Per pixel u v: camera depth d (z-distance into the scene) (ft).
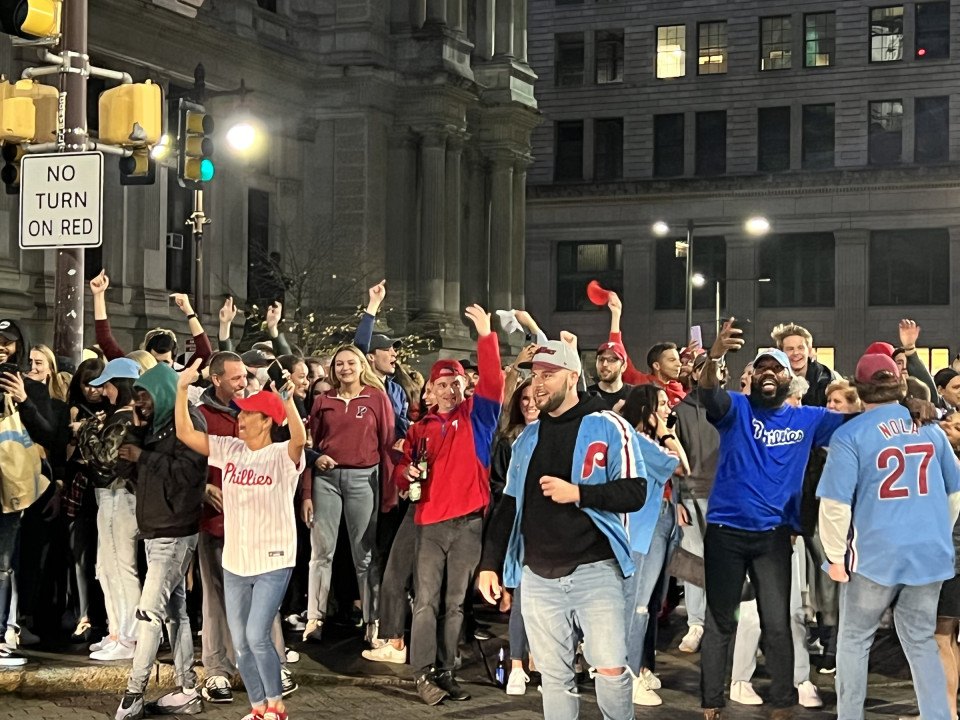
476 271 145.18
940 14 193.16
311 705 32.32
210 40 112.06
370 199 126.11
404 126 130.11
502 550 24.64
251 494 28.17
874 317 192.95
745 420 28.37
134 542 34.55
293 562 28.37
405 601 35.45
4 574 34.12
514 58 147.43
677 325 198.80
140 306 106.83
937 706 26.21
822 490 26.66
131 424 30.63
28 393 34.96
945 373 39.63
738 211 196.75
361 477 38.45
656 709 32.37
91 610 37.01
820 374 41.09
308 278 121.39
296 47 125.18
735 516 28.40
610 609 23.16
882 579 26.14
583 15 205.87
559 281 205.26
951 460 26.84
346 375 38.52
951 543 26.45
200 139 52.06
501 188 145.89
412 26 131.34
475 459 33.17
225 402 31.50
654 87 203.31
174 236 99.40
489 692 33.91
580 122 206.80
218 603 31.50
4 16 38.11
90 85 103.04
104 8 101.50
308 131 126.62
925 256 191.42
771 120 199.72
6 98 37.99
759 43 199.52
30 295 96.37
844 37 196.13
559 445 23.65
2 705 31.58
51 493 36.78
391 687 34.40
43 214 37.52
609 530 23.16
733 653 33.01
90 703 31.99
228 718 30.53
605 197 201.05
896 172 189.57
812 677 36.19
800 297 195.83
